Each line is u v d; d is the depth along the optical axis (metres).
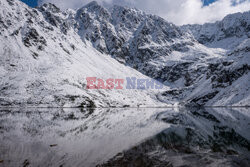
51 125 50.19
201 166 17.48
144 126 49.06
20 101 146.00
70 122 58.69
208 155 20.98
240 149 23.44
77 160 19.88
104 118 75.12
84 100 171.00
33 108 134.50
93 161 19.50
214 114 89.06
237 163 18.14
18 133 36.34
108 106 188.88
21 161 19.42
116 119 70.88
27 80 170.38
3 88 154.50
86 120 65.94
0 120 58.81
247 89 176.12
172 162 18.81
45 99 155.12
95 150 24.12
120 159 20.16
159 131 39.41
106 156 21.28
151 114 99.25
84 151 23.62
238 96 176.00
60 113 98.56
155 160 19.58
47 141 29.64
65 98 163.12
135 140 30.45
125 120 66.81
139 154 22.06
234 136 32.00
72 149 24.69
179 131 38.72
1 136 32.88
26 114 84.62
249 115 77.81
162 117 78.69
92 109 153.38
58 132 38.81
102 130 42.31
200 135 33.56
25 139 30.77
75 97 169.00
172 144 27.00
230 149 23.45
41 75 186.75
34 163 18.83
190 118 70.69
